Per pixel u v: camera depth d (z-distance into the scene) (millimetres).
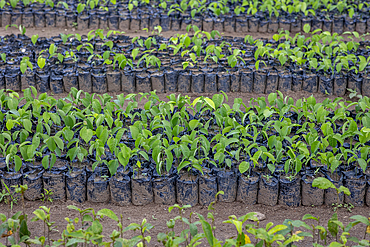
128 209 4613
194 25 9484
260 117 5293
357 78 7277
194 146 4574
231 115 5930
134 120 5879
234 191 4738
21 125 5516
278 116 5848
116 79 7352
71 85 7293
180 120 5746
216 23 10141
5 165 4855
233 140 4684
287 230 3422
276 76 7391
